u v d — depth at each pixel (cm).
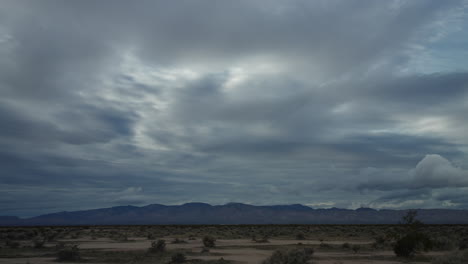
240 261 2666
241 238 5875
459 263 2086
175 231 8706
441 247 3588
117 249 3662
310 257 2759
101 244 4478
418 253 3170
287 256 2275
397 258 2914
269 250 3619
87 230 9388
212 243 4009
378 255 3112
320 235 6762
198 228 11025
